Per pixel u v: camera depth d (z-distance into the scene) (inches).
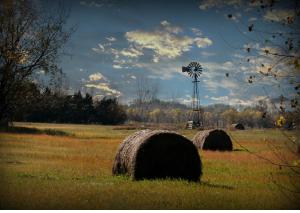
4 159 715.4
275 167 683.4
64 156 800.9
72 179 510.9
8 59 1712.6
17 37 1728.6
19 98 1776.6
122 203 367.2
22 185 446.0
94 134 1712.6
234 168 689.6
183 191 433.7
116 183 485.4
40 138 1291.8
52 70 1764.3
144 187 453.4
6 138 1213.7
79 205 355.9
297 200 399.9
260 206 374.0
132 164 550.3
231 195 418.6
